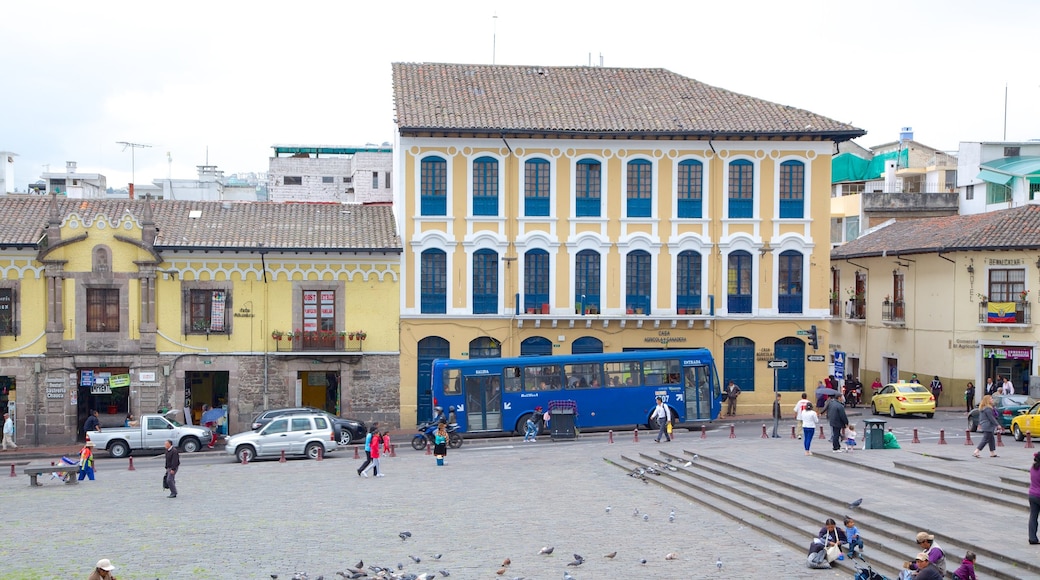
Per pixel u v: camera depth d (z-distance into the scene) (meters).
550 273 49.50
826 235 50.44
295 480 33.78
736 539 23.22
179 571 21.30
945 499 24.58
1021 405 39.84
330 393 48.91
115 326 46.59
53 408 46.06
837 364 53.12
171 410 45.25
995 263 50.28
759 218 50.09
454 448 42.16
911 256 55.69
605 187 49.50
